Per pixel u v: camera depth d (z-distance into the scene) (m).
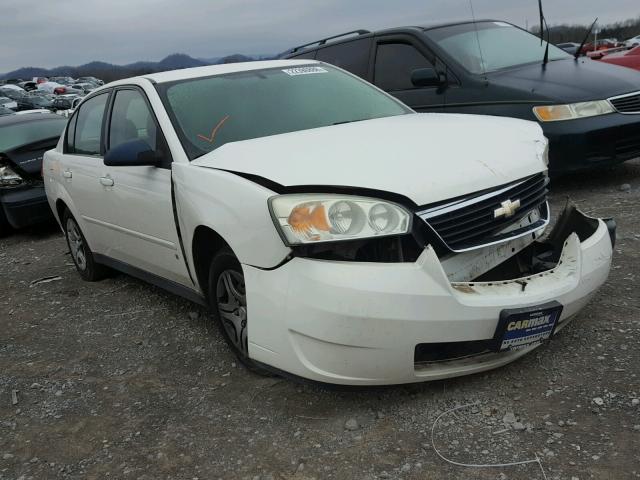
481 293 2.61
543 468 2.28
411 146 2.99
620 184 6.26
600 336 3.14
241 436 2.74
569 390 2.73
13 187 7.45
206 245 3.33
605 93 5.76
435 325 2.50
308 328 2.54
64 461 2.74
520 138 3.25
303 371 2.64
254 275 2.76
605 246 3.01
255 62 4.45
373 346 2.48
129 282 5.22
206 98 3.83
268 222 2.66
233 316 3.26
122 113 4.27
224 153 3.27
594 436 2.41
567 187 6.44
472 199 2.72
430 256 2.50
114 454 2.74
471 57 6.45
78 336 4.17
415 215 2.58
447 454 2.43
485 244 2.74
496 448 2.42
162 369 3.50
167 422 2.94
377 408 2.78
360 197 2.58
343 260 2.54
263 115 3.78
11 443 2.94
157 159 3.60
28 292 5.34
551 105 5.71
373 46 7.13
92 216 4.71
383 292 2.45
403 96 6.71
